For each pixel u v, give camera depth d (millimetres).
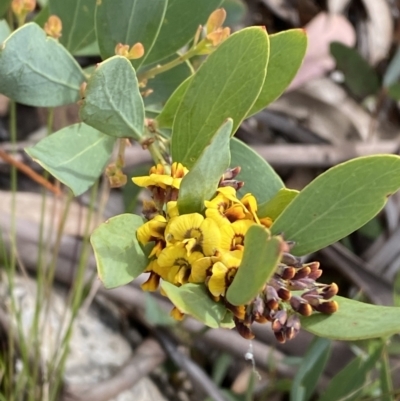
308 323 253
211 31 331
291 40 315
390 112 748
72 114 606
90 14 374
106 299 576
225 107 293
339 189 258
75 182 320
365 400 458
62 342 492
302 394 477
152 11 323
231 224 247
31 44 294
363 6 766
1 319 527
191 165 302
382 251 637
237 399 562
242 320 246
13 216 488
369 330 240
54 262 507
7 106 637
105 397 522
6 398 493
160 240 256
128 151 578
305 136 703
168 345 562
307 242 265
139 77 357
